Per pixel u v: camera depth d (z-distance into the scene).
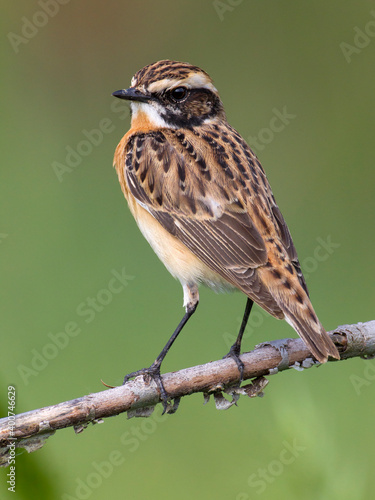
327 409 11.19
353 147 16.47
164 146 9.80
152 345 12.94
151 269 14.01
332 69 17.05
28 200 15.27
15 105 16.81
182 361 12.75
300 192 15.90
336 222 15.18
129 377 8.95
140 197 9.86
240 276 8.94
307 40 17.23
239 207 9.30
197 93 10.04
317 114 16.89
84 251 14.27
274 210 9.52
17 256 14.16
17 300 13.46
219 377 8.25
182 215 9.57
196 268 9.61
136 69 17.31
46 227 14.80
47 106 16.91
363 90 16.86
